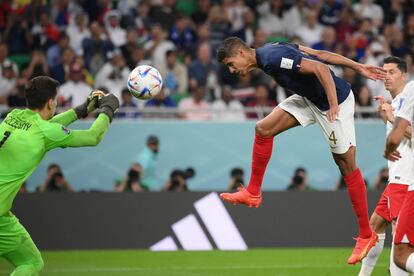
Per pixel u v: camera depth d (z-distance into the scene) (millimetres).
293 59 26156
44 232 46125
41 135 23578
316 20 63000
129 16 60812
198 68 57219
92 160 49656
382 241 31562
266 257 42656
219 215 47219
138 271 37188
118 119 52406
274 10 63312
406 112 23719
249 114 54750
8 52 58188
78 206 46625
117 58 56656
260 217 47312
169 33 60500
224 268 38188
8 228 23766
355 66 27359
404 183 30484
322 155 51406
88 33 59188
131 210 46906
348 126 27578
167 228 46906
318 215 47688
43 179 49062
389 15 65438
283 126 28328
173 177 50312
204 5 63000
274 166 51062
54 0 60406
